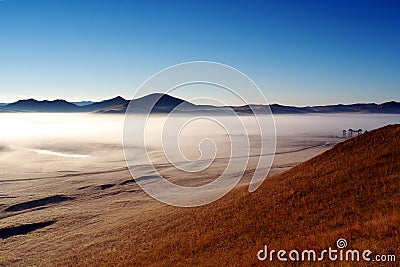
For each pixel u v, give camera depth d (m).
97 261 24.33
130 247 25.81
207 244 21.75
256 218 24.84
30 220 48.72
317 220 21.16
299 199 26.69
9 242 38.72
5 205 63.81
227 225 24.91
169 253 21.89
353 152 35.59
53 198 68.44
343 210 21.41
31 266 28.03
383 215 17.97
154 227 30.50
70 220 46.62
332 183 28.05
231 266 16.16
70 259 26.97
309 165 37.75
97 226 39.16
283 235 20.08
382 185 24.11
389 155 30.28
